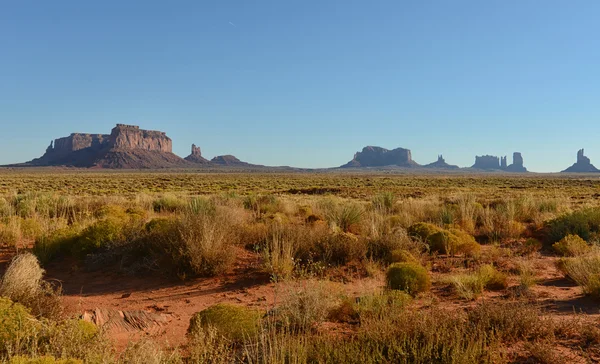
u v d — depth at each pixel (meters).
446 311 5.34
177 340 5.23
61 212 16.41
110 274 8.62
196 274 8.18
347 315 5.89
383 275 8.23
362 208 15.64
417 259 9.34
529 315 5.09
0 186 52.12
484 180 87.25
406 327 4.57
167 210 18.22
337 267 8.77
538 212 17.00
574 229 12.12
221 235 8.70
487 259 9.77
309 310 5.39
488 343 4.55
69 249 10.05
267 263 8.23
